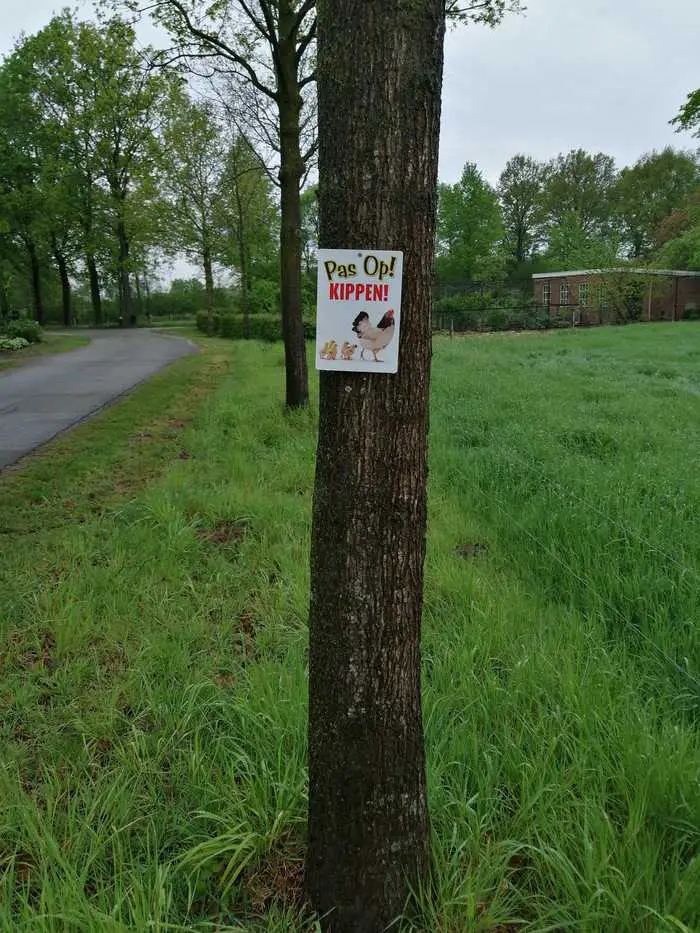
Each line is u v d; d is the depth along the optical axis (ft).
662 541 13.98
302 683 9.28
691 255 133.80
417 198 5.36
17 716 9.49
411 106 5.22
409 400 5.65
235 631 11.98
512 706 8.91
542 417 29.30
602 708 8.55
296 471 21.12
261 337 92.43
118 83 29.17
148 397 37.52
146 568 14.07
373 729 5.95
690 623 10.58
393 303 5.38
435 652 10.60
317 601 6.05
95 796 7.64
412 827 6.21
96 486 20.51
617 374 47.09
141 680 10.09
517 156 226.58
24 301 177.88
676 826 6.82
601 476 18.89
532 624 11.38
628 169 208.44
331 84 5.28
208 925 6.13
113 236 132.46
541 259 221.87
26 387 43.98
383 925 6.13
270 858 7.02
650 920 5.90
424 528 6.05
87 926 5.82
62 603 12.37
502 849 6.77
